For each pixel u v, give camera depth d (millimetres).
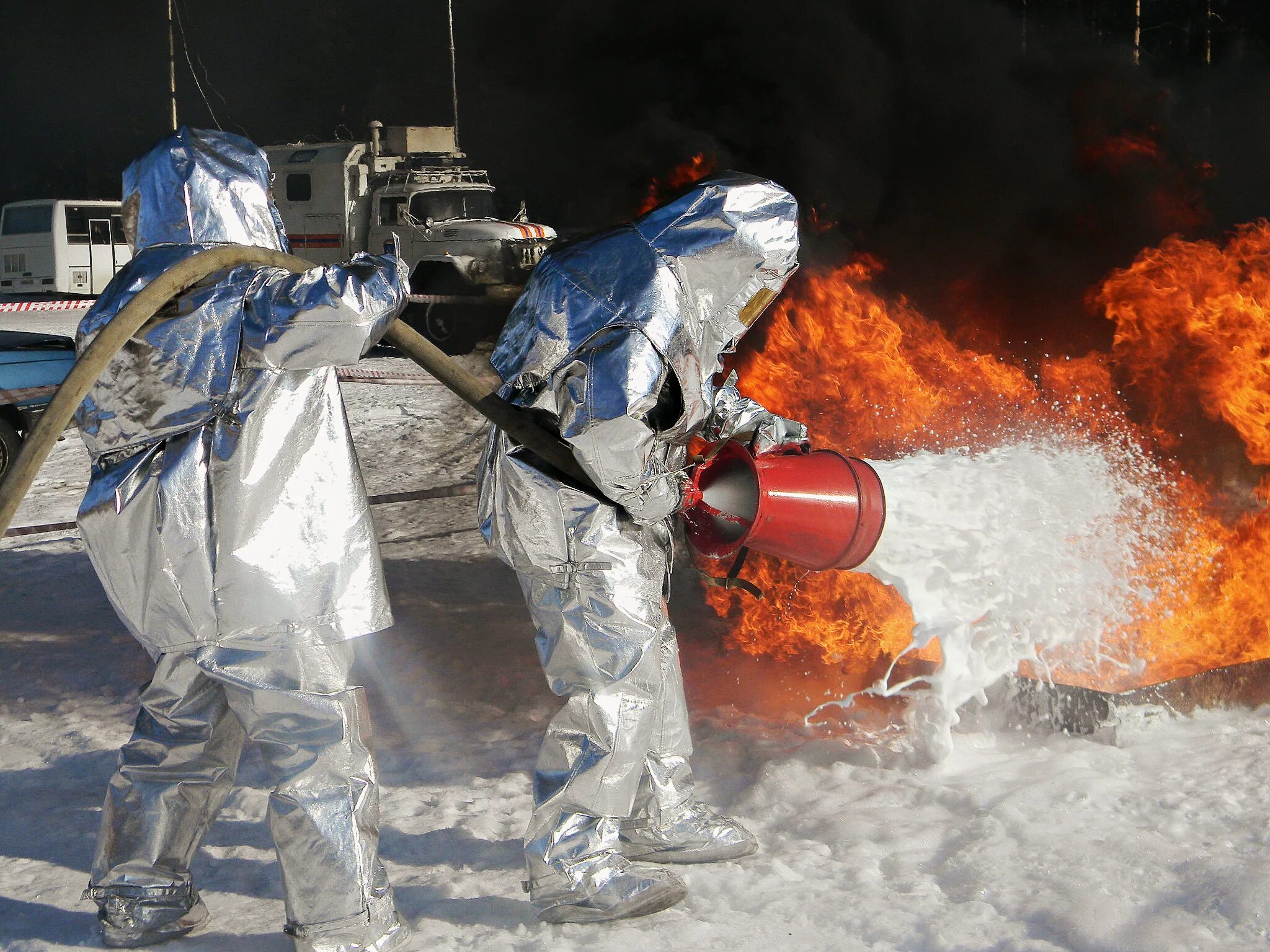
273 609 2602
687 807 3191
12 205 20344
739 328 2916
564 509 2861
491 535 2959
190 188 2703
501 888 3062
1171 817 3137
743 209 2805
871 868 3025
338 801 2648
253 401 2590
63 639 5484
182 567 2578
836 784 3551
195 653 2623
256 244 2787
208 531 2584
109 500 2582
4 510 2270
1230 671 3938
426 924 2842
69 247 20047
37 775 3943
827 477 3428
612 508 2889
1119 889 2781
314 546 2650
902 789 3463
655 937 2725
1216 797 3223
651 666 2926
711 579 3443
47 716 4504
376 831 2725
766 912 2822
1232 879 2746
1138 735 3725
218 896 3104
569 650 2906
